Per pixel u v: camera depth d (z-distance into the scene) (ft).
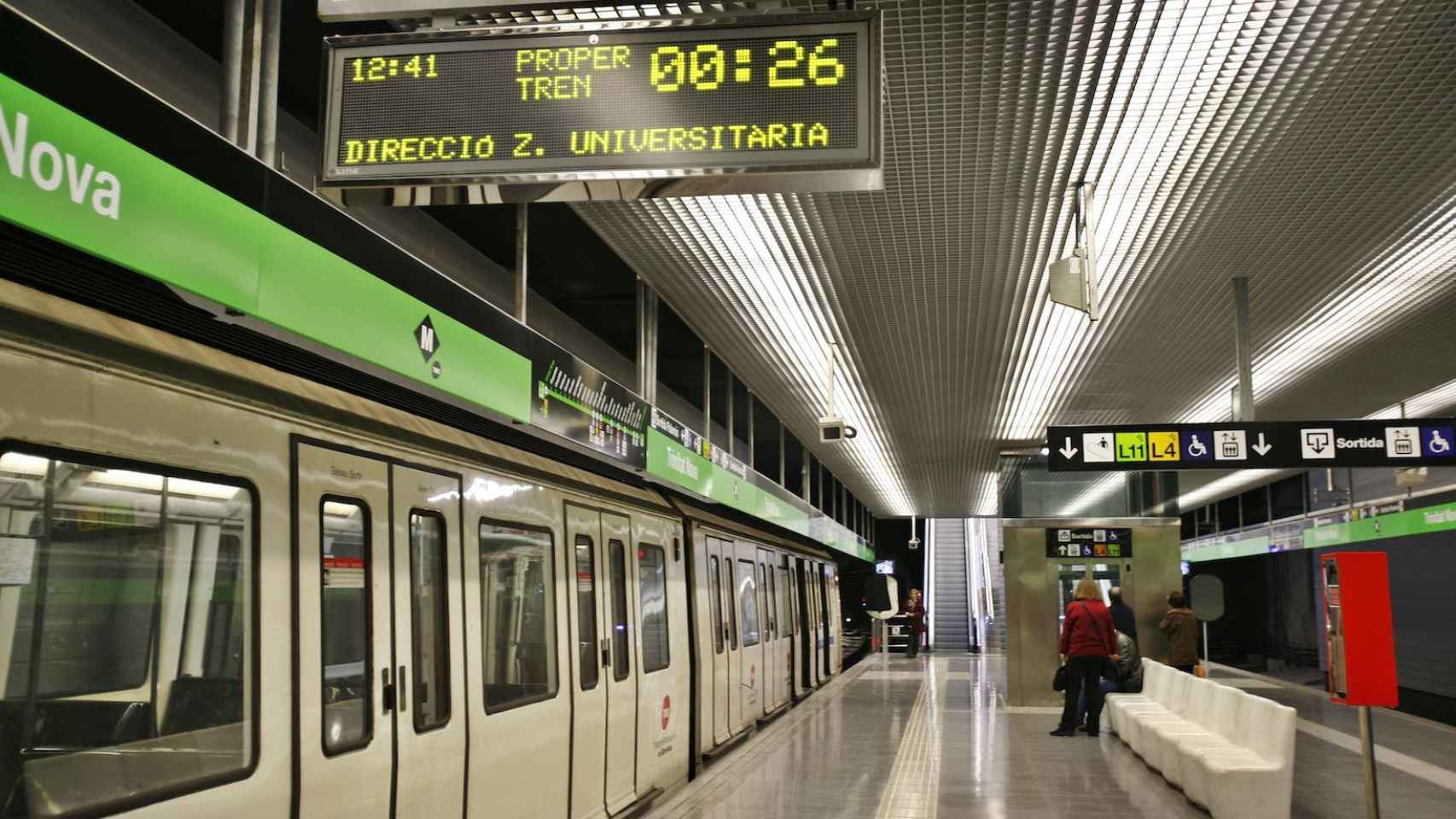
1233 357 38.45
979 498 97.35
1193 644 40.24
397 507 16.28
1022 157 21.33
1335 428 30.73
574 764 22.91
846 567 123.44
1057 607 50.96
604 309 39.99
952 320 34.01
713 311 34.14
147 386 11.42
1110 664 40.65
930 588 122.52
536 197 13.10
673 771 30.91
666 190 12.87
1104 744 37.70
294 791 13.08
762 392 47.39
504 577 20.17
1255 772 22.70
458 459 18.58
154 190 11.04
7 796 9.45
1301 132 20.17
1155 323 34.01
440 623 17.40
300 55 21.02
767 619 48.49
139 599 11.05
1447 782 30.53
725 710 38.32
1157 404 47.78
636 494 30.12
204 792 11.61
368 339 15.31
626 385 47.06
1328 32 16.65
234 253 12.32
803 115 12.31
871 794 28.27
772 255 28.02
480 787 18.31
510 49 12.76
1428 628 52.16
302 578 13.66
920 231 25.79
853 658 102.78
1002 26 16.34
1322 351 37.63
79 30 17.31
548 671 21.97
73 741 10.13
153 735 11.05
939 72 17.78
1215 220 24.86
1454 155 21.20
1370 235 25.81
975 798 27.76
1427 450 30.30
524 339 21.48
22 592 9.75
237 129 14.08
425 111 12.83
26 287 10.56
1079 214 23.70
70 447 10.34
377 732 15.10
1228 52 17.25
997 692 58.44
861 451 66.69
